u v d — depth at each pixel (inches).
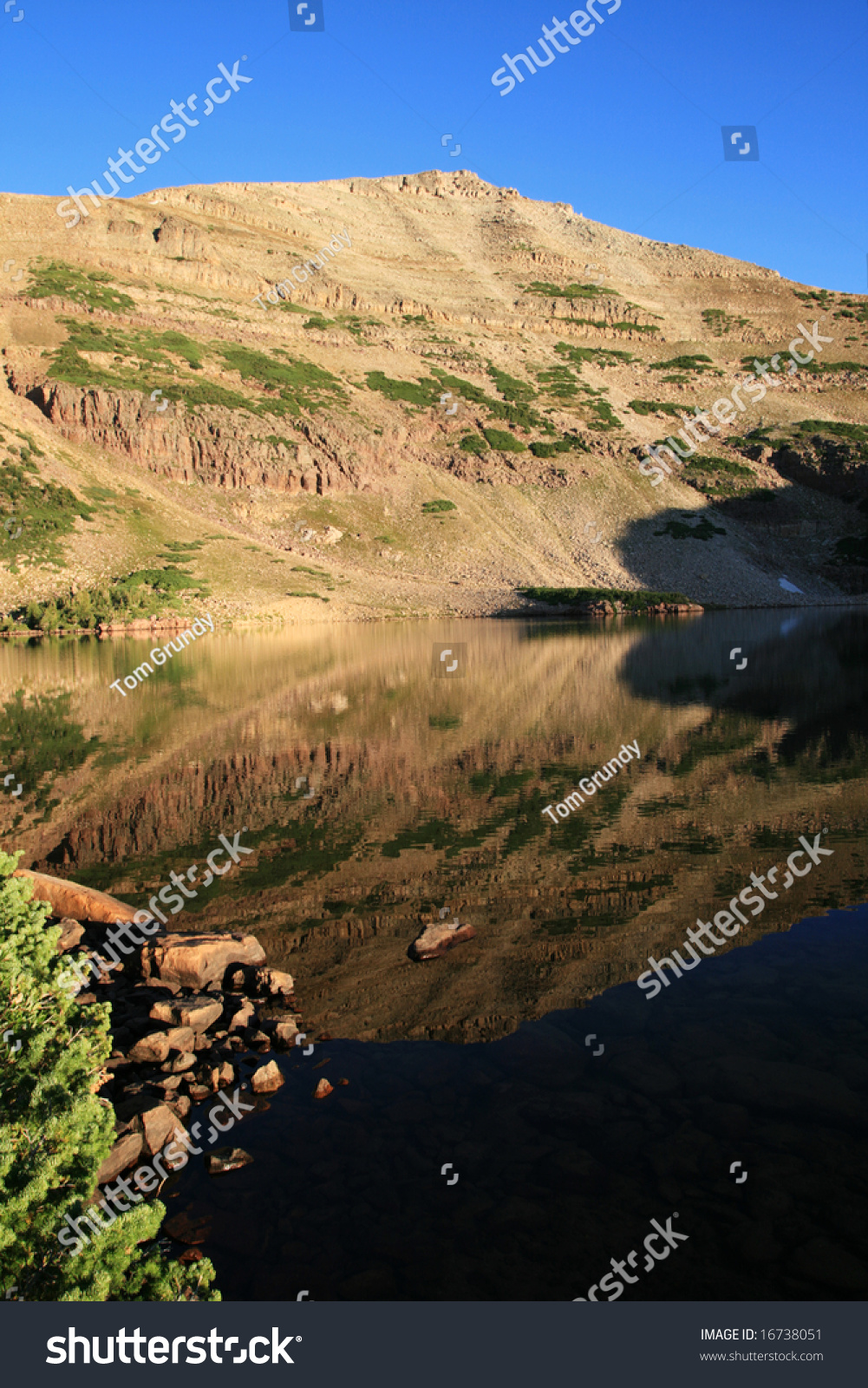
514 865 395.2
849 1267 160.7
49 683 1220.5
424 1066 233.1
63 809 512.4
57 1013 208.1
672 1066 228.1
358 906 350.3
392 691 1065.5
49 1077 175.0
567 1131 202.8
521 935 316.2
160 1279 149.0
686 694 1000.2
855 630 2027.6
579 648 1635.1
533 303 5871.1
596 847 419.8
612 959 294.8
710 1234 169.3
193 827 473.4
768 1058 229.9
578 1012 258.7
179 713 908.0
